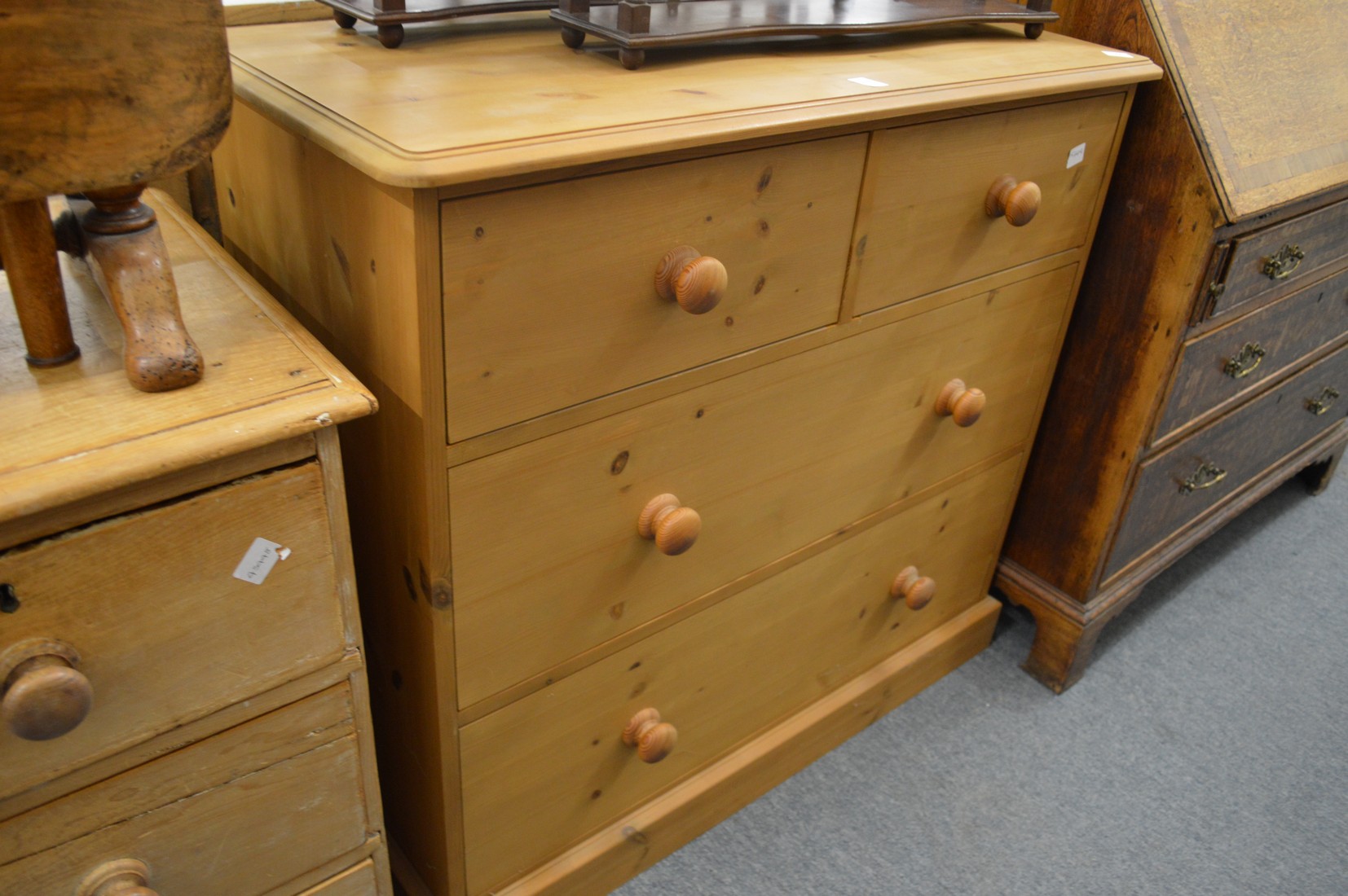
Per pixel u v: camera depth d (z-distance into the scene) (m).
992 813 1.29
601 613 0.92
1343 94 1.33
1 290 0.69
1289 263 1.31
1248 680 1.53
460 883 0.98
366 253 0.70
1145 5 1.12
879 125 0.86
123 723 0.62
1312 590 1.74
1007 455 1.35
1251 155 1.16
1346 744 1.43
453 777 0.89
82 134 0.51
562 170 0.67
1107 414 1.32
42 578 0.54
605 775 1.05
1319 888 1.21
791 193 0.83
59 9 0.48
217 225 1.08
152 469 0.54
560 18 0.89
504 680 0.87
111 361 0.62
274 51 0.86
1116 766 1.37
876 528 1.20
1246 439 1.57
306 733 0.72
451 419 0.71
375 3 0.86
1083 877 1.21
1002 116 0.98
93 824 0.64
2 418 0.56
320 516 0.64
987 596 1.56
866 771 1.34
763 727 1.25
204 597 0.61
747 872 1.19
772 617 1.13
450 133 0.64
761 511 1.02
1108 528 1.37
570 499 0.82
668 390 0.84
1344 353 1.69
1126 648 1.59
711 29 0.88
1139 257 1.22
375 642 0.93
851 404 1.04
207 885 0.72
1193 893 1.20
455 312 0.67
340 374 0.63
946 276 1.05
